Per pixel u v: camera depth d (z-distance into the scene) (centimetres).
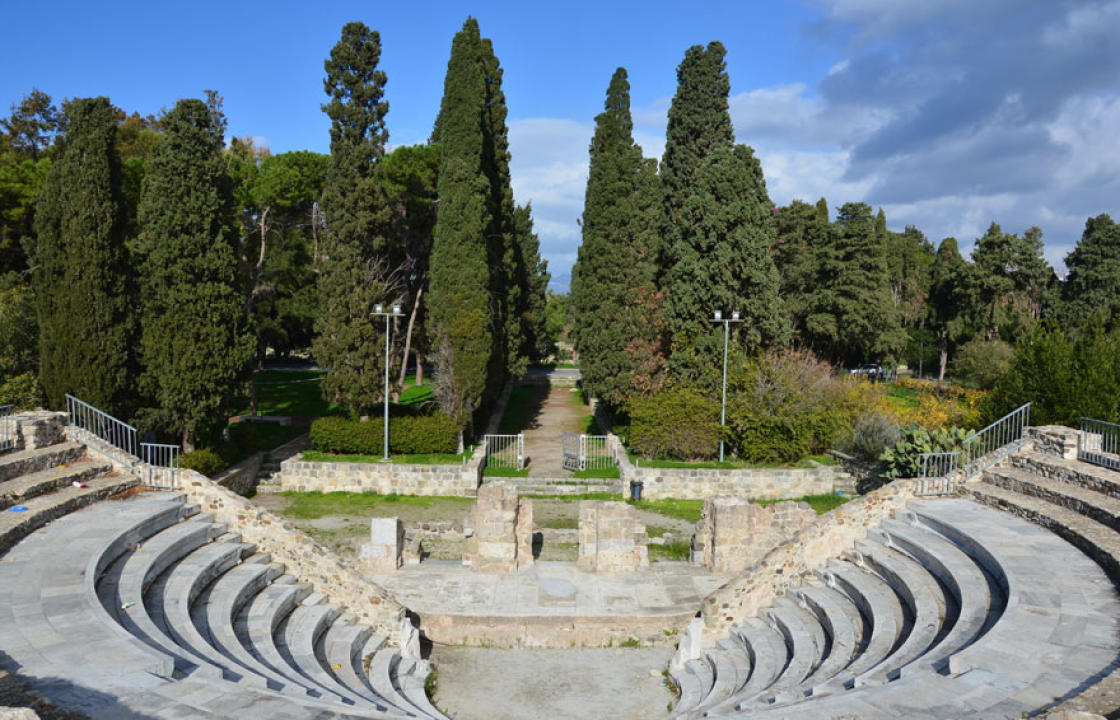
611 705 1227
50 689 838
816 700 868
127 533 1406
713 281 2892
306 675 1133
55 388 2150
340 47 2803
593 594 1565
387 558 1681
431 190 3850
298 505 2405
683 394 2770
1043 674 917
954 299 6850
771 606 1483
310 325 5438
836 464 2783
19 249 3020
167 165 2280
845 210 5878
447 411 2927
